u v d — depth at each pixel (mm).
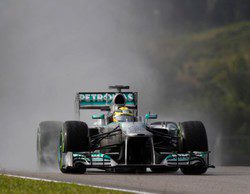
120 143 39719
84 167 38188
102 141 42031
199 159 38938
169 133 42969
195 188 30516
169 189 30125
